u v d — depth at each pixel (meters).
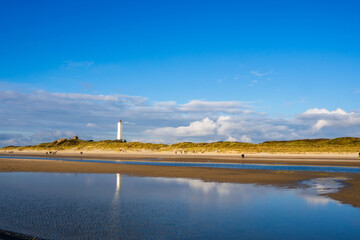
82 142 154.50
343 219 11.16
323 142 95.50
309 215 11.75
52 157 79.75
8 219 10.94
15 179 23.58
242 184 20.80
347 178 24.91
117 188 18.67
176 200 14.69
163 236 9.15
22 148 161.12
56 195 16.02
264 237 9.12
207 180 23.22
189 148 105.50
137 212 12.13
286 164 46.84
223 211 12.38
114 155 94.25
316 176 26.58
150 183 21.25
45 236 9.05
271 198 15.29
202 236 9.17
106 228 9.91
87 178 24.45
